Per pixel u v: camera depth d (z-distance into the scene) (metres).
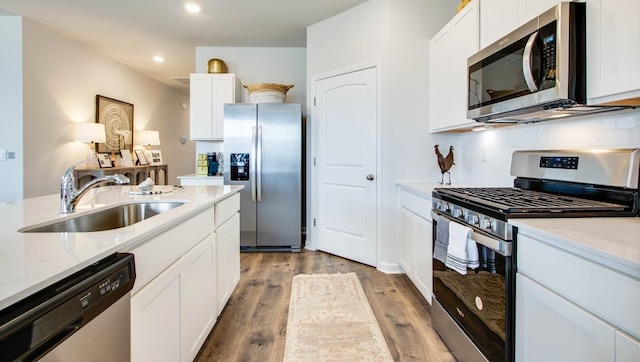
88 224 1.57
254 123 3.81
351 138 3.38
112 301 0.88
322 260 3.47
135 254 1.09
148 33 4.06
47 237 1.02
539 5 1.59
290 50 4.57
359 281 2.87
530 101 1.53
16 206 1.68
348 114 3.39
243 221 3.83
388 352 1.82
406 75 3.02
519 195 1.73
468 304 1.57
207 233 1.85
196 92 4.25
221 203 2.12
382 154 3.09
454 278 1.73
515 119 1.97
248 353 1.83
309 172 3.88
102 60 4.91
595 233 1.04
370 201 3.23
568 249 1.00
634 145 1.41
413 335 2.00
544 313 1.10
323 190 3.71
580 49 1.35
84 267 0.81
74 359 0.75
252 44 4.45
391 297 2.54
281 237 3.83
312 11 3.41
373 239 3.22
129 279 0.96
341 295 2.57
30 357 0.63
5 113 3.62
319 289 2.69
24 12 3.48
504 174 2.35
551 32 1.39
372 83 3.17
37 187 3.84
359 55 3.27
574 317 0.97
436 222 1.94
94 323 0.82
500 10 1.91
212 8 3.37
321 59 3.67
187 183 4.07
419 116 3.04
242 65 4.57
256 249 3.86
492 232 1.36
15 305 0.65
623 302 0.82
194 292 1.64
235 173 3.87
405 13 3.01
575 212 1.30
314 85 3.75
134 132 5.81
